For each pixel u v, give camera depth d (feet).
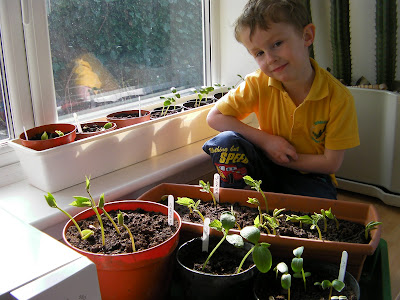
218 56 6.06
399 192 4.99
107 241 2.96
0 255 2.09
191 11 5.60
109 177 4.18
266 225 3.39
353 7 5.52
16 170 4.11
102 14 4.57
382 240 3.62
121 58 4.89
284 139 4.25
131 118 4.57
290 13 3.57
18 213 3.45
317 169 4.16
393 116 4.76
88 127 4.46
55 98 4.34
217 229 3.01
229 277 2.79
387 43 5.07
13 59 3.93
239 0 5.60
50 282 1.90
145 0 4.97
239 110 4.47
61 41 4.28
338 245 3.00
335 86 4.01
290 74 3.81
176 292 3.42
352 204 3.57
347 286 2.90
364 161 5.20
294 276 2.88
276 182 4.45
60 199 3.73
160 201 3.90
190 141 5.11
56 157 3.77
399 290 3.67
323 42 5.80
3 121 4.09
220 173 4.19
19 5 3.85
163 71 5.43
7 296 1.83
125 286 2.86
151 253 2.78
